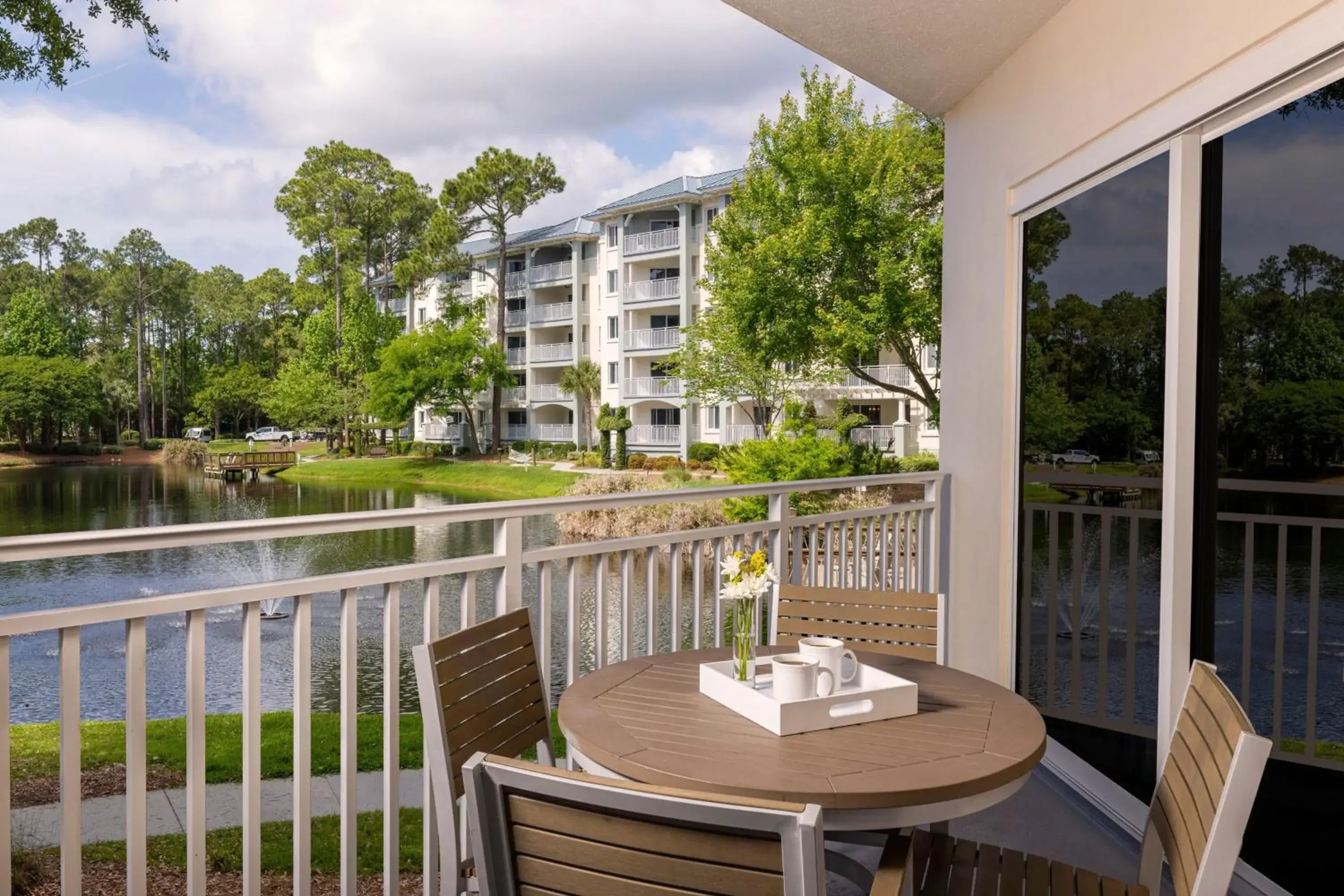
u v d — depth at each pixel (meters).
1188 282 2.71
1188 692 1.69
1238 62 2.38
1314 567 2.34
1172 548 2.76
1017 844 2.99
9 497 29.69
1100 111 3.10
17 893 3.15
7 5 9.83
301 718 2.14
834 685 1.88
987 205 4.08
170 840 3.64
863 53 3.81
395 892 2.35
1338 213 2.21
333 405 46.56
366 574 2.24
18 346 51.66
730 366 20.69
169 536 1.81
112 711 8.28
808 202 16.77
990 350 4.06
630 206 34.34
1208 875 1.29
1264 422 2.47
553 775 1.07
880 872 1.63
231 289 61.25
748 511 14.18
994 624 4.02
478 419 44.69
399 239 51.16
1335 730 2.32
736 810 0.98
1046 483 3.67
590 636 10.38
